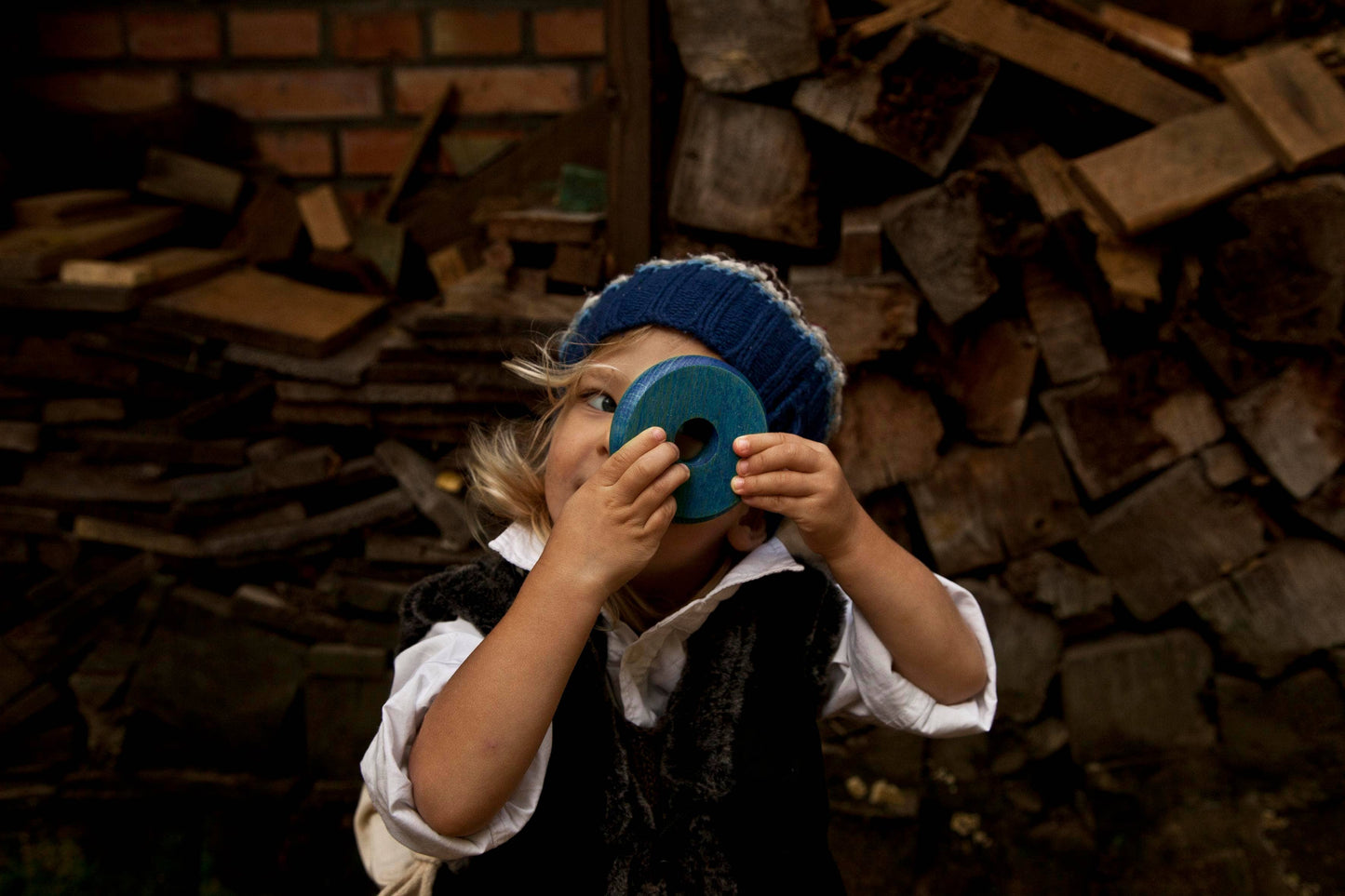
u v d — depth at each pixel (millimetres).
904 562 932
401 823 788
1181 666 1827
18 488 1963
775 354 938
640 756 921
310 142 2369
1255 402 1689
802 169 1652
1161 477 1780
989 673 1017
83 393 1972
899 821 1862
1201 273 1668
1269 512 1799
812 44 1581
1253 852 1805
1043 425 1791
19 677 1989
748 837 908
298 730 2039
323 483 1942
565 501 883
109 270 1871
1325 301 1596
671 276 946
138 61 2350
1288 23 1750
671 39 1757
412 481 1914
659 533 787
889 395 1748
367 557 1947
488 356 1836
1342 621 1753
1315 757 1793
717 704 926
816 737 983
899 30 1627
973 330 1739
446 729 777
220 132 2363
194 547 1955
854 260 1675
